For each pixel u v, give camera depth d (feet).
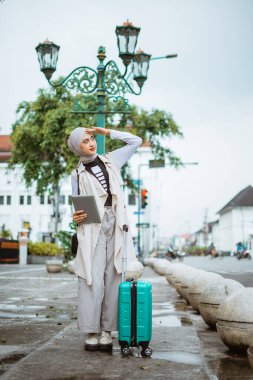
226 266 116.57
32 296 38.78
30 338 19.94
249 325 16.70
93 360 15.89
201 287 27.86
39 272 85.56
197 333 21.48
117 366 15.15
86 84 37.83
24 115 106.22
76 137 17.83
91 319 17.02
